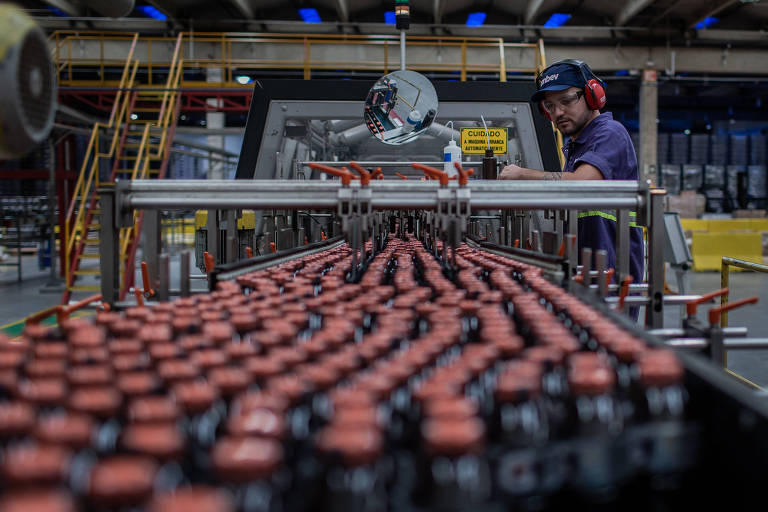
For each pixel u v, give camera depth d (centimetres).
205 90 780
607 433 72
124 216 152
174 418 62
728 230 1124
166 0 1091
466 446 57
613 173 246
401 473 64
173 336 104
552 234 201
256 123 360
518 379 71
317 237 343
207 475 63
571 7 1231
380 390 70
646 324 164
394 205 151
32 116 116
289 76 1177
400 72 319
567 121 258
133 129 962
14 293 766
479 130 358
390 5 1230
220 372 76
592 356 79
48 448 56
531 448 67
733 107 1633
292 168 393
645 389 77
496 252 226
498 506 60
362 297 123
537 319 102
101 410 65
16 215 960
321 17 1269
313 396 74
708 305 623
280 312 110
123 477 50
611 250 252
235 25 1157
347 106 359
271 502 57
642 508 75
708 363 88
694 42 1266
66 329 103
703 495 77
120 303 153
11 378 75
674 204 1293
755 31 1269
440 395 67
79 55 1105
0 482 54
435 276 152
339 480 59
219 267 159
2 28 107
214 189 151
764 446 69
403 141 330
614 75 1354
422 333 109
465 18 1287
